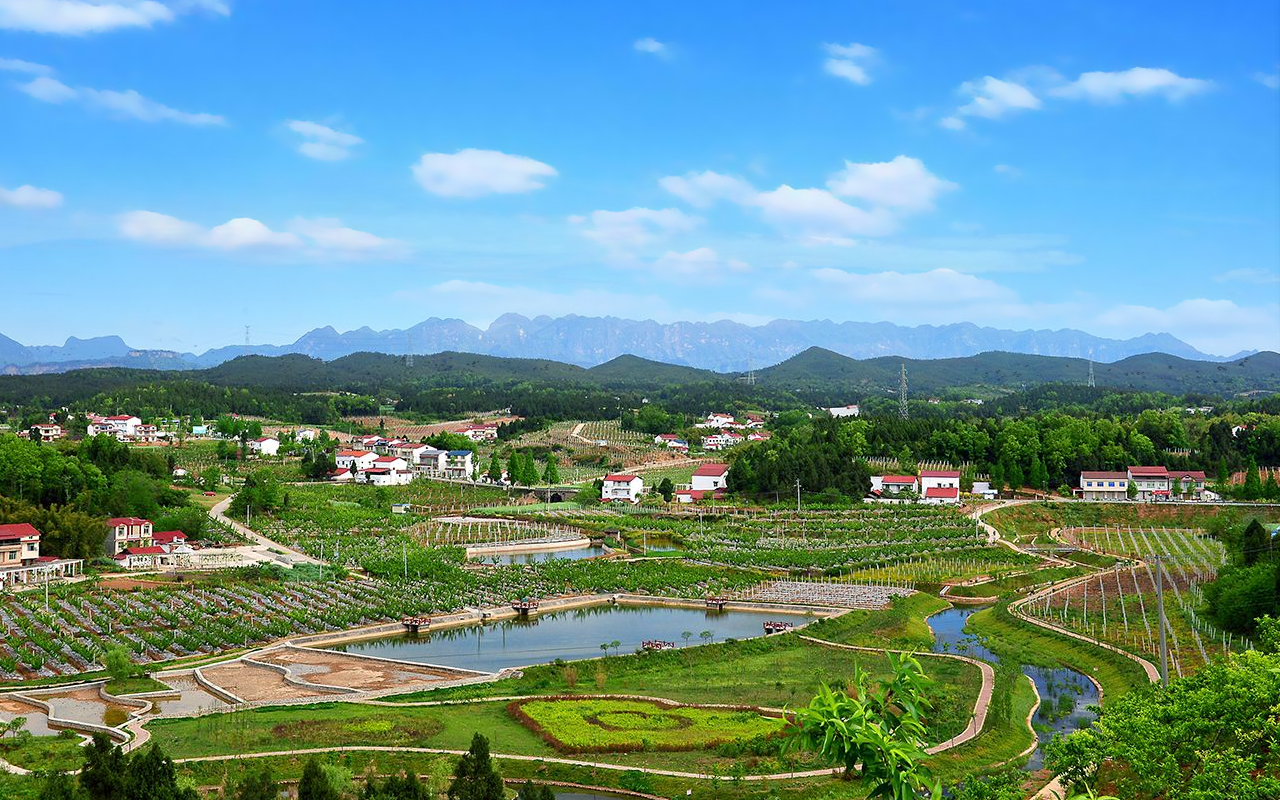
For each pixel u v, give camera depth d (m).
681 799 74.44
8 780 73.56
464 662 122.06
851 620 142.00
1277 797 49.16
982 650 127.81
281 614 145.12
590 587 167.25
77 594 153.12
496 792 67.06
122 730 91.12
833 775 78.19
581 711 96.94
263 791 67.25
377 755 83.12
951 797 61.81
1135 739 57.19
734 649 124.94
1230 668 63.53
